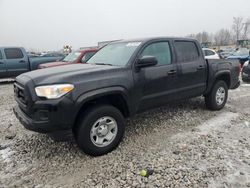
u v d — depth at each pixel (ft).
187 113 19.75
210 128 16.58
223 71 20.06
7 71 41.29
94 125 12.39
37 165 12.13
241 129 16.40
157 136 15.29
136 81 14.02
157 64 15.43
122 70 13.53
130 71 13.83
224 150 13.23
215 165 11.69
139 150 13.38
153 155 12.75
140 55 14.65
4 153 13.44
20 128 17.24
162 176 10.85
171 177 10.77
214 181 10.49
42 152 13.41
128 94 13.61
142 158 12.45
